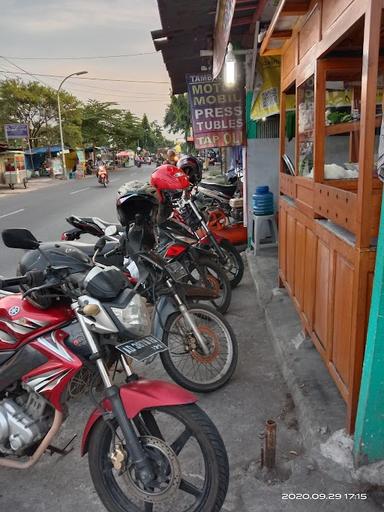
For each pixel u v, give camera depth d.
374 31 1.98
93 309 2.11
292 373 3.33
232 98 6.89
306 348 3.65
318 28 2.94
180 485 2.17
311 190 3.30
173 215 4.99
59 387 2.22
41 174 39.97
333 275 2.72
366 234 2.19
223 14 4.59
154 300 3.42
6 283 2.28
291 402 3.19
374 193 2.14
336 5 2.52
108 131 61.31
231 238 7.13
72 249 2.42
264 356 3.89
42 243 2.47
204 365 3.57
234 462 2.62
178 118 31.02
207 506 2.05
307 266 3.50
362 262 2.21
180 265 3.64
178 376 3.33
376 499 2.23
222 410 3.15
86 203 15.92
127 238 3.53
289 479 2.42
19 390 2.43
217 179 10.65
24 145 41.84
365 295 2.24
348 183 3.17
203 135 6.95
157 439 2.11
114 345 2.19
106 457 2.25
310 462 2.49
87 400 3.36
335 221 2.66
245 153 7.13
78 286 2.23
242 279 5.96
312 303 3.33
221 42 4.96
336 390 3.02
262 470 2.51
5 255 7.91
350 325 2.41
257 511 2.24
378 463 2.33
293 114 5.24
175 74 9.10
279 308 4.57
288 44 4.07
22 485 2.58
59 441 2.94
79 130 45.62
